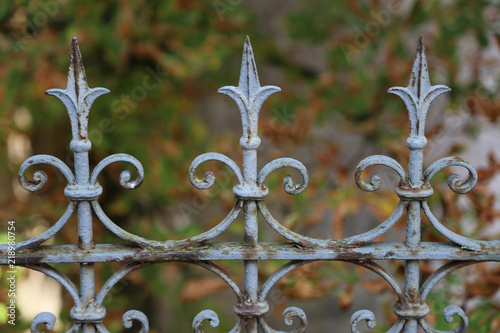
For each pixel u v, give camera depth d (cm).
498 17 312
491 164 229
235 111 479
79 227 145
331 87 325
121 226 344
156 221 348
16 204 311
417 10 304
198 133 345
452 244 150
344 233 431
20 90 300
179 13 315
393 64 304
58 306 369
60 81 295
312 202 259
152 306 377
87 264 147
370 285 227
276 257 148
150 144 322
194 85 363
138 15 311
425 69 140
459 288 227
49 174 339
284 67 400
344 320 455
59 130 349
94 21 301
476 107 283
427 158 261
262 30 430
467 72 329
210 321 150
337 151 281
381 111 309
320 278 225
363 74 313
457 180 145
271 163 144
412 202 146
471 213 230
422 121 142
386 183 296
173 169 319
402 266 224
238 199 146
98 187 143
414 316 152
